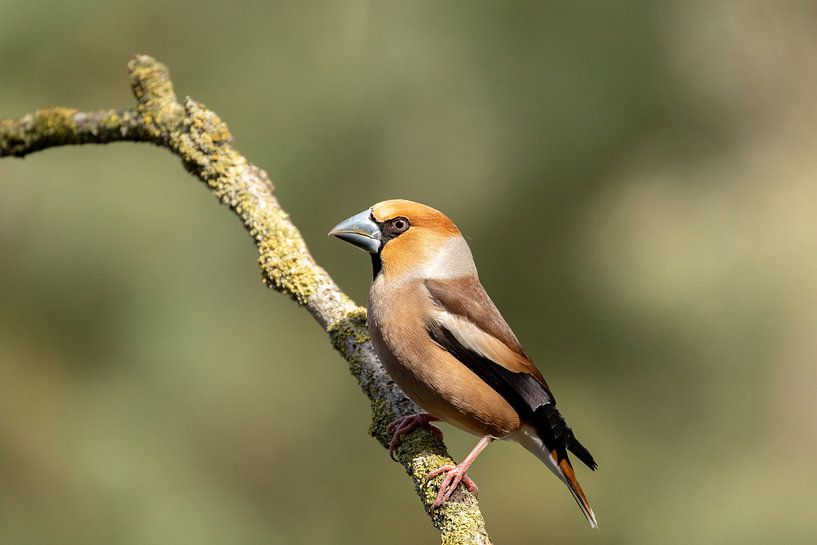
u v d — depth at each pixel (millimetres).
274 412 13672
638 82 12680
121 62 13398
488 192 12891
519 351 7652
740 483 13398
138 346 13352
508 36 12609
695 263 13625
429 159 12930
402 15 13023
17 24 12711
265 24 13406
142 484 13023
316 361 13891
